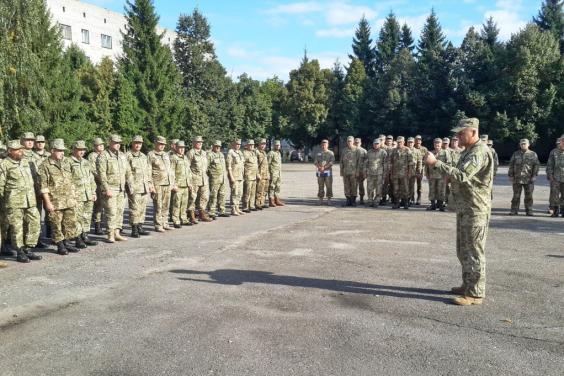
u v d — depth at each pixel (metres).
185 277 6.73
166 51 36.09
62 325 4.99
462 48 44.53
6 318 5.20
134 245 9.02
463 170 5.32
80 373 3.95
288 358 4.18
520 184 12.76
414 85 46.66
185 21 43.41
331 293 5.99
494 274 6.86
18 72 14.66
